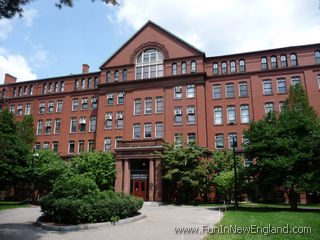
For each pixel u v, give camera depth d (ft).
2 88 177.99
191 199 113.09
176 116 130.11
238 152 122.21
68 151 151.64
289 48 127.85
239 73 131.23
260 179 79.87
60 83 166.40
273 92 125.29
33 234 39.50
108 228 44.09
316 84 120.47
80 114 155.33
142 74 141.49
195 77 131.44
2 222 52.80
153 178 108.27
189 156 104.06
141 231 41.32
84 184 50.96
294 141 73.77
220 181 94.38
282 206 89.76
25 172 108.58
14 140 107.86
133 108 137.08
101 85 145.18
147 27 146.51
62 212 46.24
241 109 127.85
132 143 116.16
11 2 32.99
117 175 112.78
